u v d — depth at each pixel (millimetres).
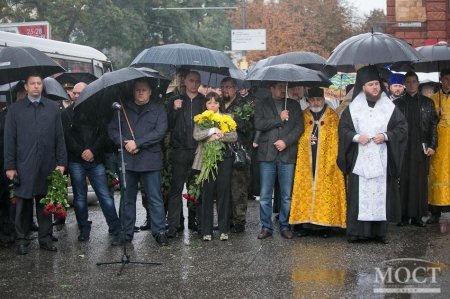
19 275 6930
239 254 7559
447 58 8930
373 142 7980
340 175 8289
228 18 46375
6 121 7750
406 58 7652
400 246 7820
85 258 7586
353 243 8031
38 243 8438
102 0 35906
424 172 9094
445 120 9289
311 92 8375
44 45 12102
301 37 44094
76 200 8438
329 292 6047
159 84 8570
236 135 8211
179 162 8500
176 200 8594
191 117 8508
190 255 7582
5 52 7672
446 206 9328
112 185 8562
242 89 10258
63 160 7891
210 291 6195
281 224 8484
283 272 6750
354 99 8180
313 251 7633
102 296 6145
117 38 37062
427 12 20062
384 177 7941
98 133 8297
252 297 5980
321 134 8336
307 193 8344
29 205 7887
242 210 8750
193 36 45188
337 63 7770
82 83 8336
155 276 6754
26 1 30375
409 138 9047
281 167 8344
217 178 8219
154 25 42500
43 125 7750
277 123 8250
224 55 8703
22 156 7695
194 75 8531
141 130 8008
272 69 8055
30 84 7676
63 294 6238
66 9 30797
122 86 8102
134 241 8430
